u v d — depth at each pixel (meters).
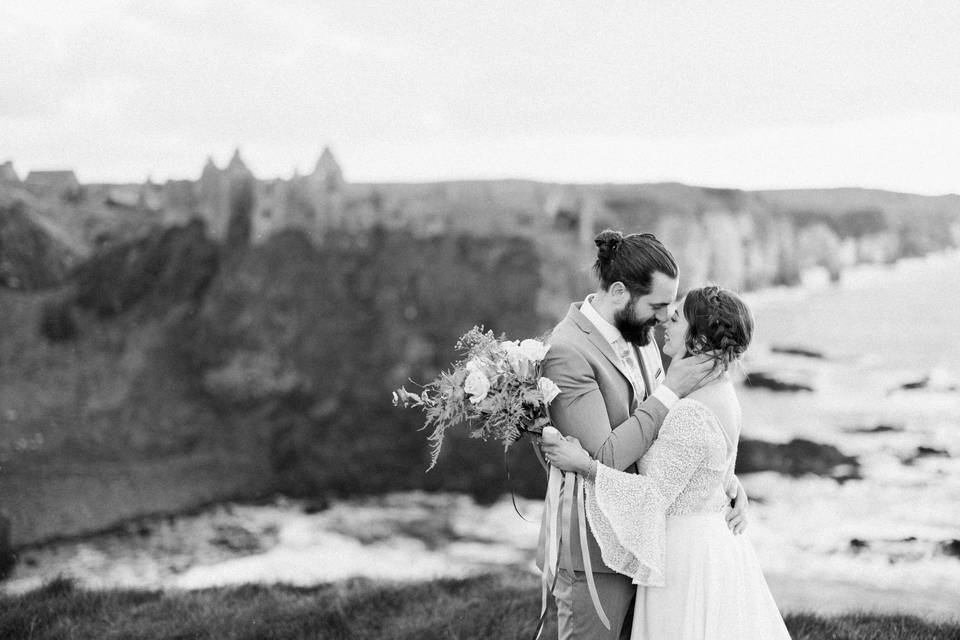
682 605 2.88
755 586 3.00
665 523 2.94
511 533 10.36
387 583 5.16
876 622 4.25
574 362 2.99
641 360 3.24
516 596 4.68
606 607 2.99
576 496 2.96
